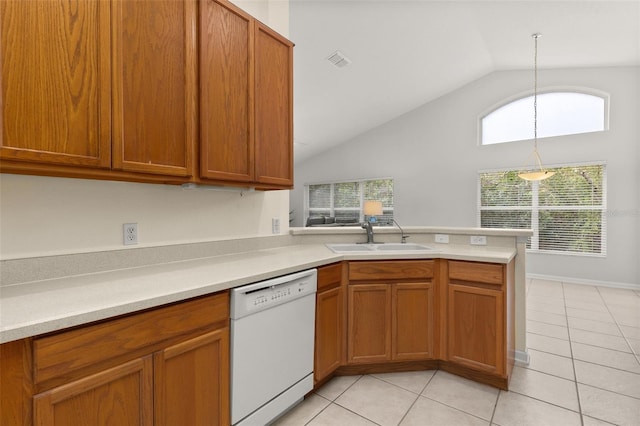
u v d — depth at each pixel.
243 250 2.16
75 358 0.92
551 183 5.22
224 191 2.07
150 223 1.68
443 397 1.92
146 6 1.34
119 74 1.25
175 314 1.17
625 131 4.67
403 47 4.26
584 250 4.95
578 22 3.55
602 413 1.76
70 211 1.40
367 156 7.35
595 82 4.90
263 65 1.89
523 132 5.55
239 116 1.74
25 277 1.26
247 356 1.44
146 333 1.09
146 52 1.34
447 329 2.16
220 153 1.63
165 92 1.41
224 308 1.36
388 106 6.22
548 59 4.81
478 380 2.08
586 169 4.95
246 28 1.78
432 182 6.43
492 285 1.98
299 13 3.35
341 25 3.61
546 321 3.30
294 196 8.75
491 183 5.80
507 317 1.98
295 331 1.70
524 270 2.37
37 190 1.30
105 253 1.50
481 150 5.87
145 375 1.09
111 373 1.00
